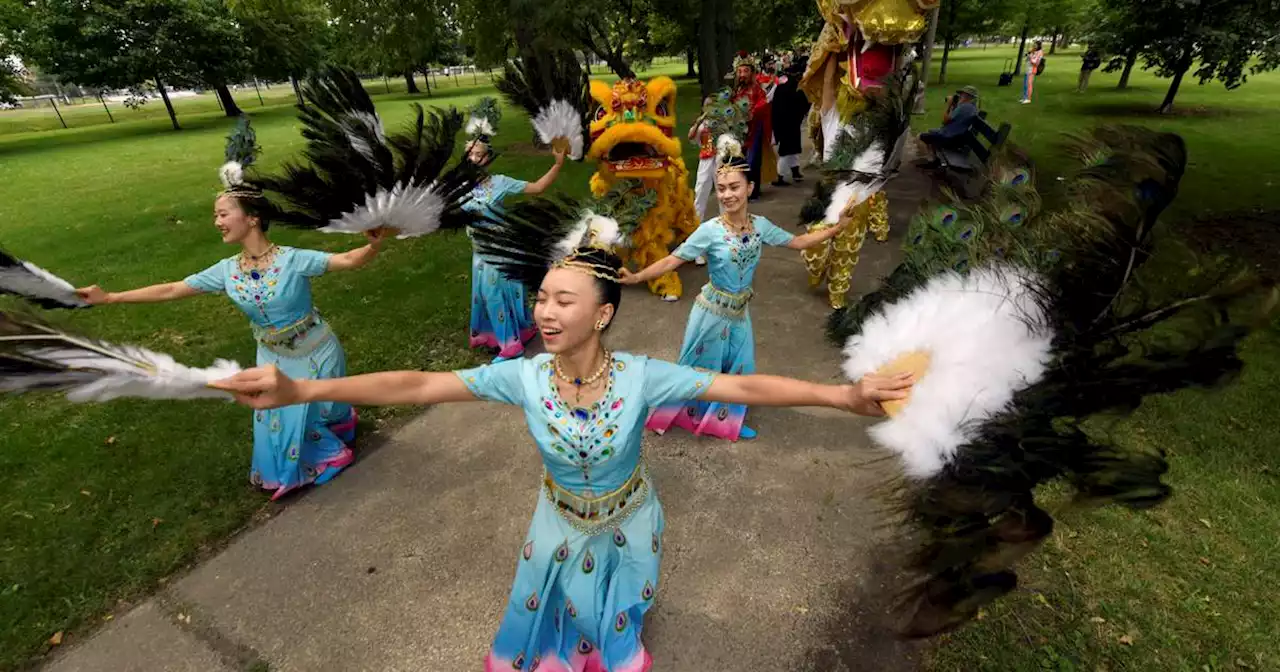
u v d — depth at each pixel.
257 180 2.12
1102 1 10.52
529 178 10.62
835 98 6.48
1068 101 16.23
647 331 5.24
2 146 20.64
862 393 1.42
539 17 7.58
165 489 3.45
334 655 2.49
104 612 2.70
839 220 3.88
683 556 2.91
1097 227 1.32
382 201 2.08
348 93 2.17
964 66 30.28
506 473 3.53
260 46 29.64
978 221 1.70
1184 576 2.63
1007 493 1.24
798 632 2.51
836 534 3.01
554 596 2.14
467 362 4.85
